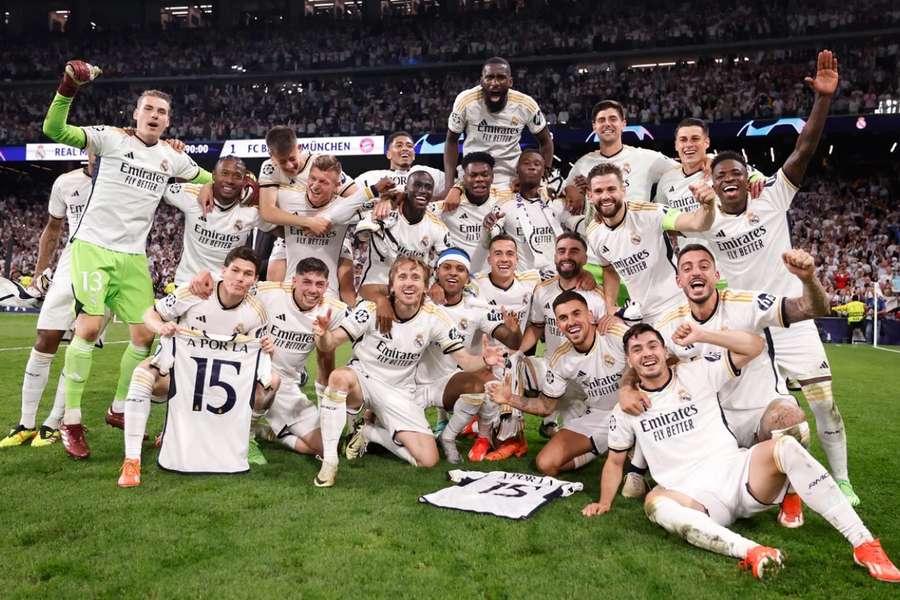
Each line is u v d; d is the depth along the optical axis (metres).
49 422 4.77
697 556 2.91
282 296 4.61
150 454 4.48
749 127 18.75
